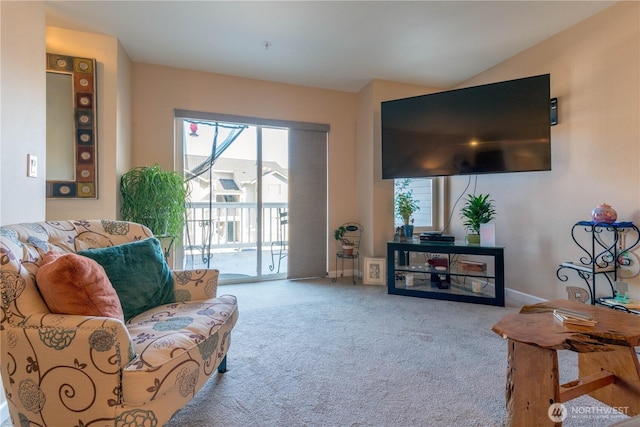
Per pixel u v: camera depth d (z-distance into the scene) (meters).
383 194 3.77
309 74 3.53
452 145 3.02
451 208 3.95
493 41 2.85
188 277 1.75
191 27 2.60
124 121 2.93
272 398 1.50
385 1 2.28
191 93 3.37
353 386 1.60
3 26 1.48
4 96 1.48
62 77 2.57
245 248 3.93
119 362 1.04
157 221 2.81
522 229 3.04
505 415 1.38
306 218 3.89
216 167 3.70
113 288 1.35
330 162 3.98
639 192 2.15
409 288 3.25
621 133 2.25
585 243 2.50
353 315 2.63
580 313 1.31
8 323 1.06
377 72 3.50
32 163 1.69
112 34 2.69
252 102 3.61
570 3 2.29
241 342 2.10
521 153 2.70
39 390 1.06
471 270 3.09
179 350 1.16
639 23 2.14
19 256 1.17
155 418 1.08
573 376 1.67
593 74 2.43
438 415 1.38
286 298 3.10
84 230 1.62
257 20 2.52
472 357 1.90
